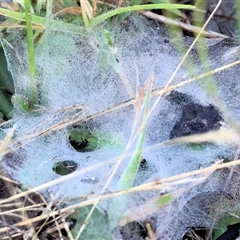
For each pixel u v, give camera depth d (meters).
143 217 0.23
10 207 0.24
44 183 0.22
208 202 0.24
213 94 0.25
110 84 0.26
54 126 0.24
